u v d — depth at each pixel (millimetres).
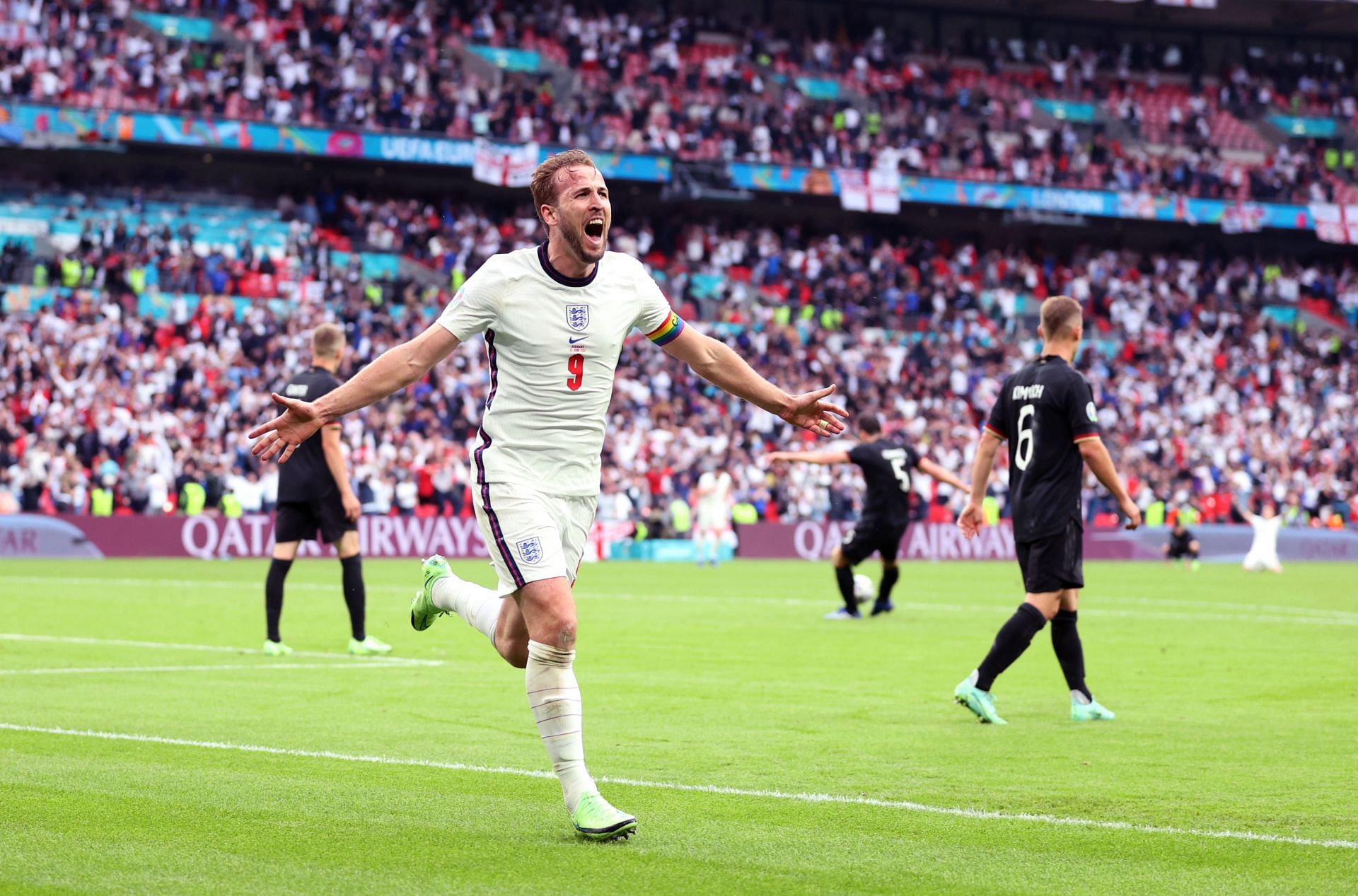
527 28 68375
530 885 7340
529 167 59906
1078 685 13891
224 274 56688
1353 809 9578
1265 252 77625
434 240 63031
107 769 10539
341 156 57719
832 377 62719
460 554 50000
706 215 70375
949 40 77438
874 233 72562
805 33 75125
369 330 56844
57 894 7105
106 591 30875
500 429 8555
